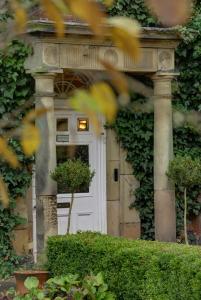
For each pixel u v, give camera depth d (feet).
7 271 46.98
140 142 52.21
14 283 45.01
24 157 47.44
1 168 47.37
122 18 5.06
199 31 50.67
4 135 6.22
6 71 46.47
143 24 49.26
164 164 48.83
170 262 29.37
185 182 46.65
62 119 51.06
